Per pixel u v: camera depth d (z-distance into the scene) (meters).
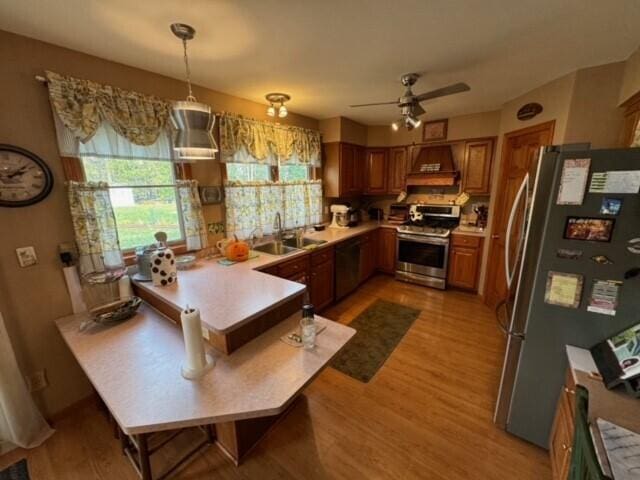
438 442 1.71
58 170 1.77
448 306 3.53
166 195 2.39
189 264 2.32
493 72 2.28
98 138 1.90
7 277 1.65
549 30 1.64
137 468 1.52
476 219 4.09
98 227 1.92
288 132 3.34
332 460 1.61
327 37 1.69
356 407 1.98
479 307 3.49
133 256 2.18
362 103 3.10
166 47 1.77
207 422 1.02
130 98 1.99
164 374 1.26
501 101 3.18
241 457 1.60
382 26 1.58
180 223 2.52
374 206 5.08
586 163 1.31
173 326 1.69
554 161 1.44
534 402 1.62
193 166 2.50
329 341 1.50
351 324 3.11
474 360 2.49
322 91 2.69
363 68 2.16
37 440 1.72
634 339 1.22
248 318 1.44
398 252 4.32
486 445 1.69
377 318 3.24
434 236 3.92
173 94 2.29
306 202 3.76
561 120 2.36
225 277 2.07
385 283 4.32
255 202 3.04
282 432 1.78
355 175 4.34
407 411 1.94
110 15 1.42
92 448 1.69
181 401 1.10
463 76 2.36
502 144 3.27
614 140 2.14
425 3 1.37
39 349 1.79
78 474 1.55
